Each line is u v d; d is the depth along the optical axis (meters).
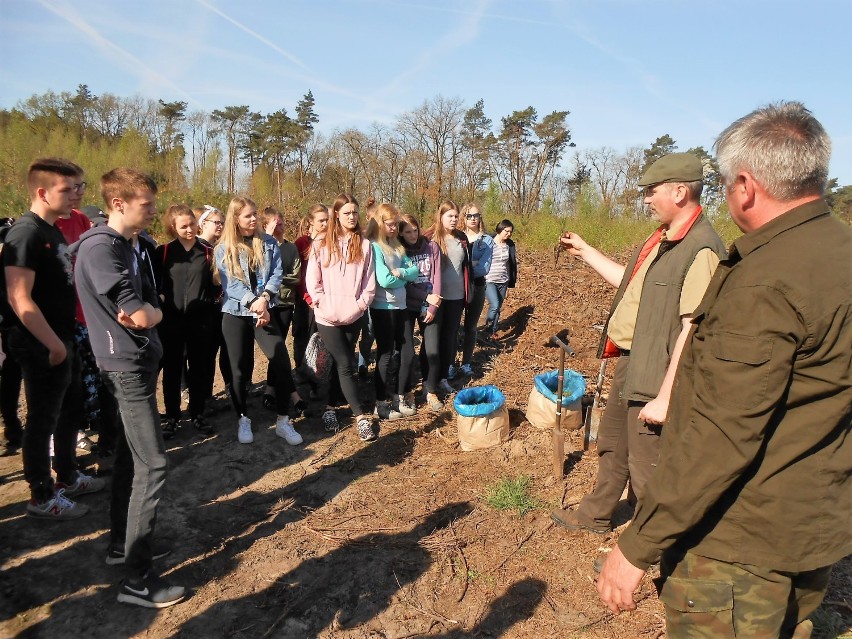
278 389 4.74
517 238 16.77
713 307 1.58
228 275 4.46
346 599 3.01
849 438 1.60
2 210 11.27
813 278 1.44
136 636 2.75
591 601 2.95
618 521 3.60
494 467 4.30
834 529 1.60
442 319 5.89
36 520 3.59
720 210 14.32
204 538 3.50
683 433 1.60
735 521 1.60
